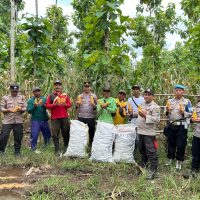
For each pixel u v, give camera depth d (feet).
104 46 18.80
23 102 17.33
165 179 13.71
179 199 11.85
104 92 17.17
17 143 17.22
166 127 15.70
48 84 20.67
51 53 21.61
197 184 13.09
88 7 29.48
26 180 13.96
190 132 17.02
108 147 16.14
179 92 15.31
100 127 16.21
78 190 12.77
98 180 13.65
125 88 19.62
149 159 15.56
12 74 20.24
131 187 12.87
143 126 14.65
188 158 16.83
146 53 28.89
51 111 17.72
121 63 18.43
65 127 17.81
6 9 35.14
